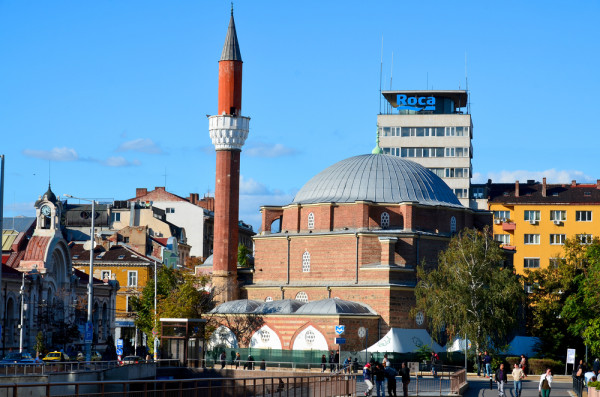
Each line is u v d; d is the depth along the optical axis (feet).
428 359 372.17
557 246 579.89
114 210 636.48
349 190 431.02
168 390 170.09
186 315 405.80
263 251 437.99
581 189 594.65
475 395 268.00
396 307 393.70
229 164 428.97
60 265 442.91
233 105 430.61
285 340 388.78
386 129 633.61
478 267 370.53
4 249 466.70
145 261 528.22
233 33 435.94
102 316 484.33
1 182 255.29
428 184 439.22
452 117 628.69
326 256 417.08
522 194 599.57
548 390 235.81
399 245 408.46
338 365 350.43
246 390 185.57
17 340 393.91
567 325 411.13
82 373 244.22
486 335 363.35
